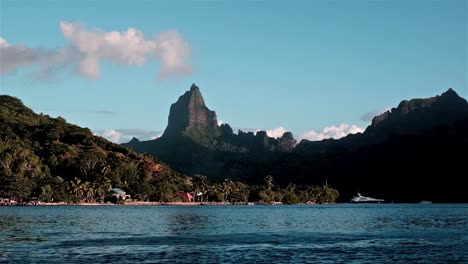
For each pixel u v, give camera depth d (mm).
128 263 62031
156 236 94938
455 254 71188
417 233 104875
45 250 72188
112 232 102875
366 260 65438
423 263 63250
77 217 158250
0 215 165250
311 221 150875
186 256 68188
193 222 140875
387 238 93438
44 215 167500
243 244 82500
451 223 142000
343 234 101750
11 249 72812
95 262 62312
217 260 64938
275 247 78562
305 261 64438
